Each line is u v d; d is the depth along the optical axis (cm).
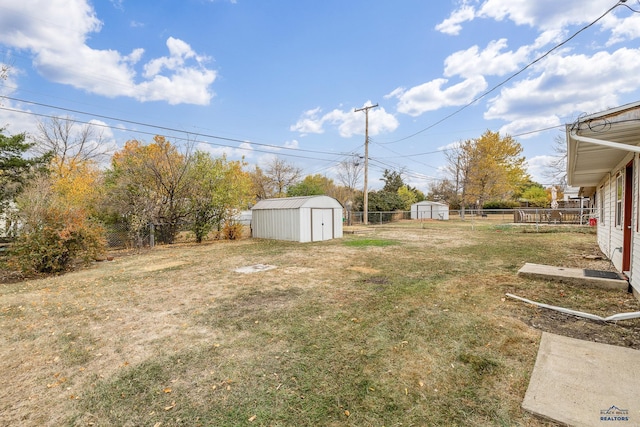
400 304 429
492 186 2864
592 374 237
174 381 253
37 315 423
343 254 889
